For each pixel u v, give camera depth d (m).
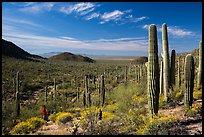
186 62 12.06
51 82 50.66
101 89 19.66
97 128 9.73
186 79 12.18
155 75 10.62
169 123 9.12
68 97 34.78
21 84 42.03
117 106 16.64
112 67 90.94
